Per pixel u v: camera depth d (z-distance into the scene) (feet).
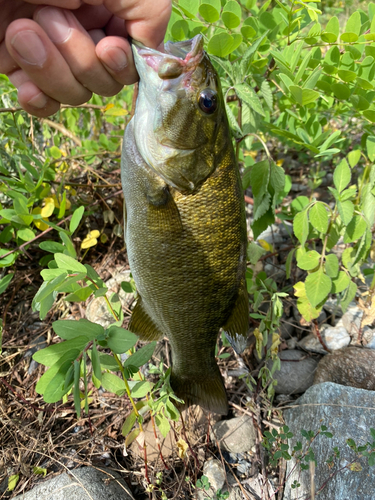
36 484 0.89
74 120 1.66
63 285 0.66
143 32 0.68
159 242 0.78
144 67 0.69
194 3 0.94
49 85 0.66
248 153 1.78
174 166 0.74
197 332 0.87
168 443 0.98
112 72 0.69
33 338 1.20
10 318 1.24
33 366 1.12
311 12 0.88
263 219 1.03
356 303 1.28
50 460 0.94
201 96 0.72
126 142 0.77
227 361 1.17
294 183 1.86
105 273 1.37
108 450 0.97
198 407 1.04
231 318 0.89
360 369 1.04
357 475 0.82
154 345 0.76
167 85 0.70
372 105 1.05
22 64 0.62
